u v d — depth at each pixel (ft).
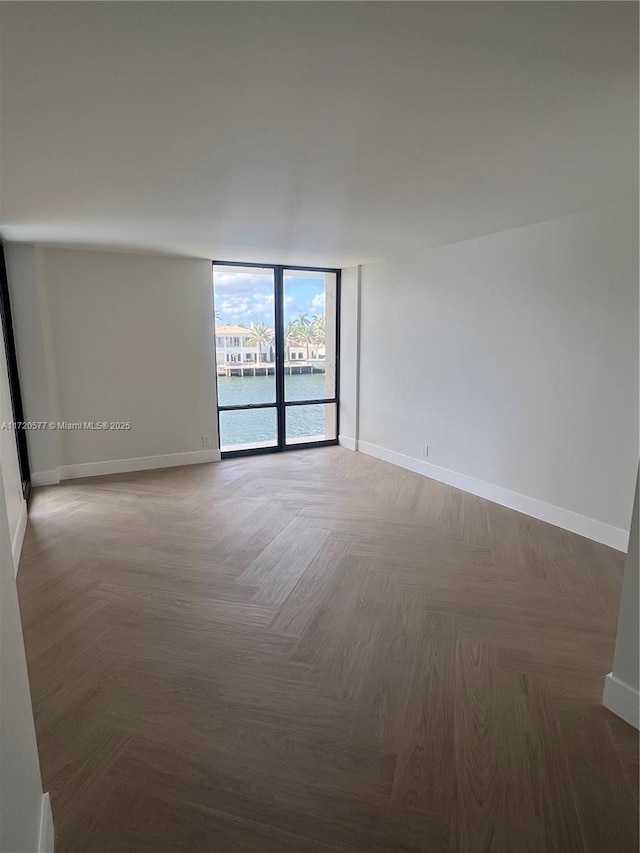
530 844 5.06
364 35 4.63
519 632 8.66
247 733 6.47
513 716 6.75
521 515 14.20
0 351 12.41
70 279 16.85
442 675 7.57
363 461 20.39
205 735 6.44
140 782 5.76
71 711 6.83
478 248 14.97
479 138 7.18
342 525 13.48
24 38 4.61
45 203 10.51
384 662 7.88
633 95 5.87
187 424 19.69
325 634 8.61
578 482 12.73
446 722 6.65
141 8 4.15
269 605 9.52
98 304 17.43
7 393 13.70
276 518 14.02
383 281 19.35
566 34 4.61
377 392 20.45
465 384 16.02
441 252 16.38
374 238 14.94
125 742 6.32
